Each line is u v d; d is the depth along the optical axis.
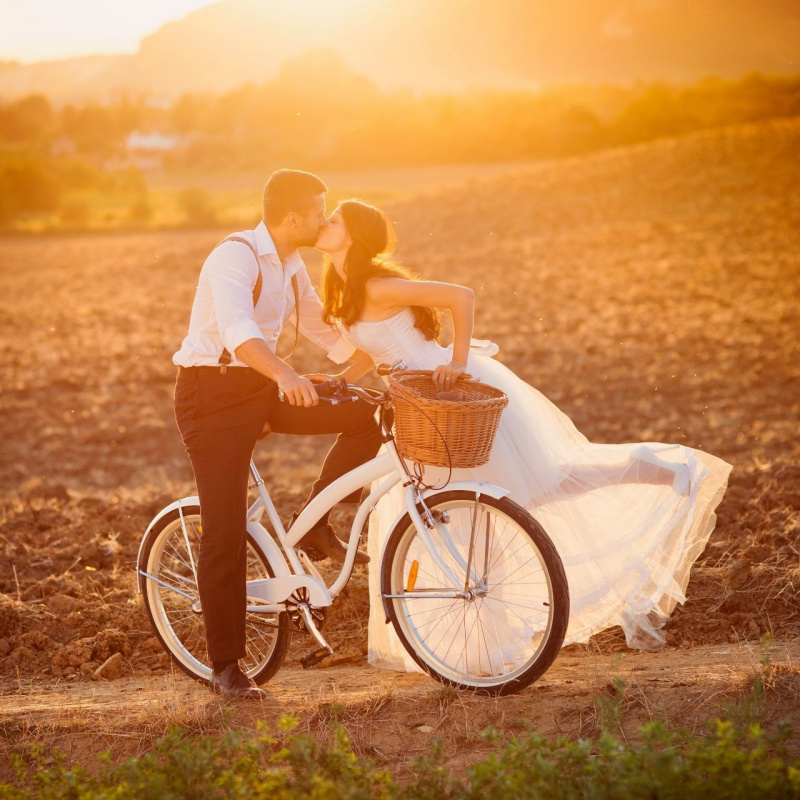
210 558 7.44
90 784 5.84
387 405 7.46
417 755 6.45
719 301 40.28
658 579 8.17
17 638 9.54
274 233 7.57
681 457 8.27
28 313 50.00
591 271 49.50
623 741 6.24
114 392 31.72
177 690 7.88
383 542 8.20
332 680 8.13
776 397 25.88
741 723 6.03
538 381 29.17
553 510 8.09
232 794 5.46
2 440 26.58
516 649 7.74
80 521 12.99
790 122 88.88
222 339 7.13
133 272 66.75
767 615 8.96
